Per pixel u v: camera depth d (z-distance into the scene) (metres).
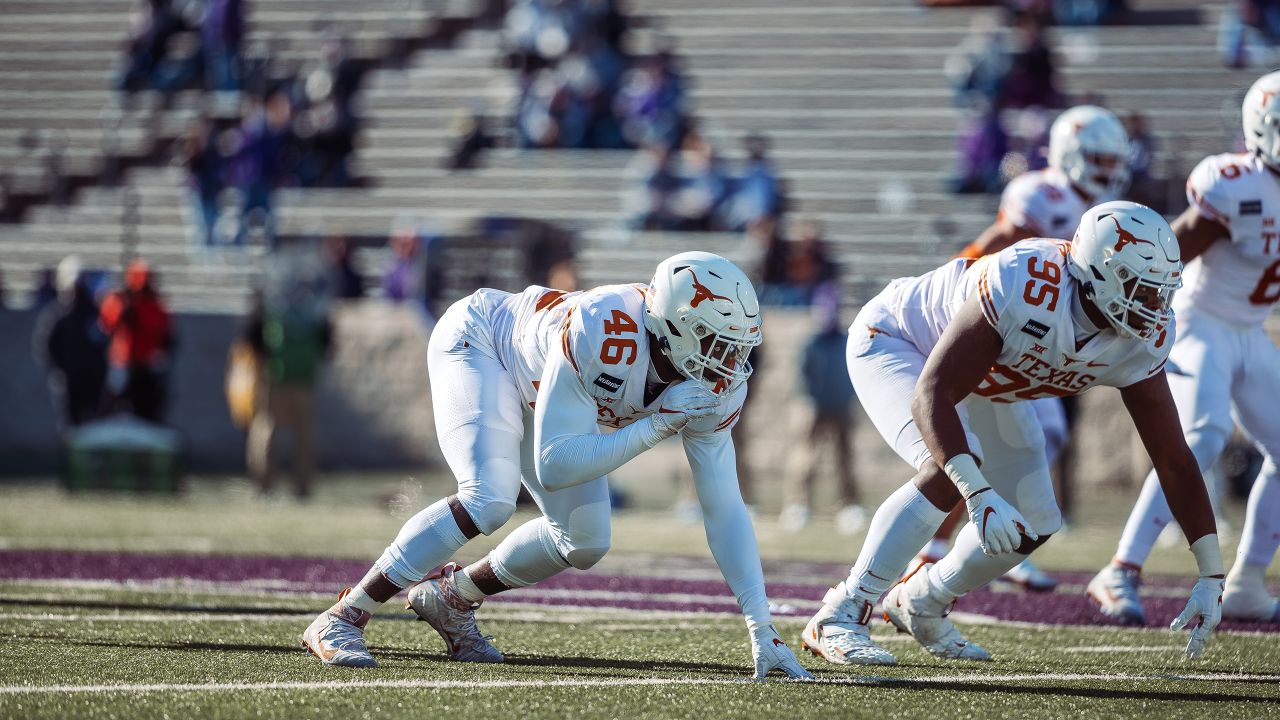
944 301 17.27
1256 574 21.41
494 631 19.41
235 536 33.66
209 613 20.27
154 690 14.05
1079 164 22.88
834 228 58.25
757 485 53.28
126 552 28.78
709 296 14.23
